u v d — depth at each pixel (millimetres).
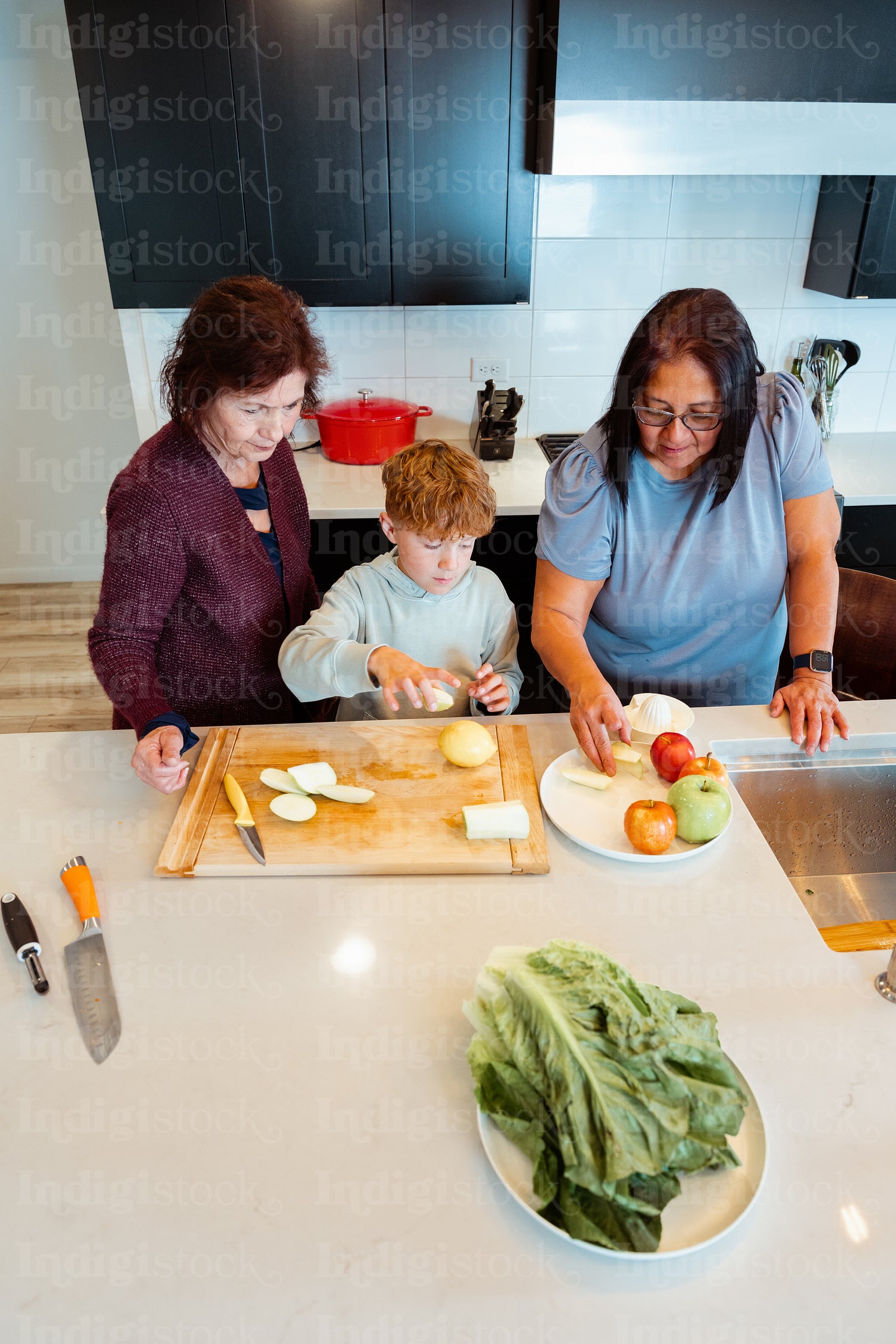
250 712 1508
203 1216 707
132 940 958
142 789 1205
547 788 1165
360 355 2639
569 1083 686
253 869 1028
